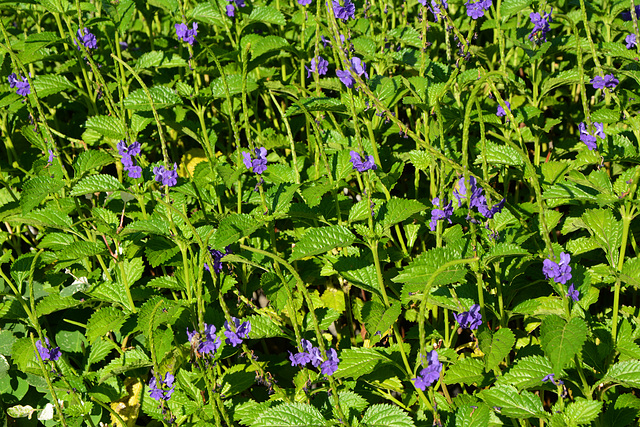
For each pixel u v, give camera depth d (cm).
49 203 345
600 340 272
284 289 301
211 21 398
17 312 340
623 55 345
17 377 340
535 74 373
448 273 259
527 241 292
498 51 402
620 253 273
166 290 352
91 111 401
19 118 425
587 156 306
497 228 294
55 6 372
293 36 418
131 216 351
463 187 262
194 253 328
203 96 355
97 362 349
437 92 329
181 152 427
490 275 292
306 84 416
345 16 307
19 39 440
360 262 300
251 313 331
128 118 356
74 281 357
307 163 364
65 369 327
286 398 284
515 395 257
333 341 355
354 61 283
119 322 301
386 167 345
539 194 235
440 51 443
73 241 341
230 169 313
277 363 332
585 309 272
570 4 430
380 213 287
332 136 352
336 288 347
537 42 346
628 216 271
